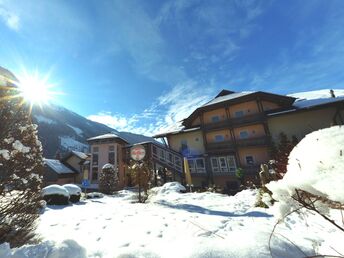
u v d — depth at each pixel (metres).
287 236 2.08
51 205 8.31
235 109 24.80
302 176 0.83
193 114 26.58
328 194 0.73
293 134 20.75
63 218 5.74
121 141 28.09
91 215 6.12
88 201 10.27
